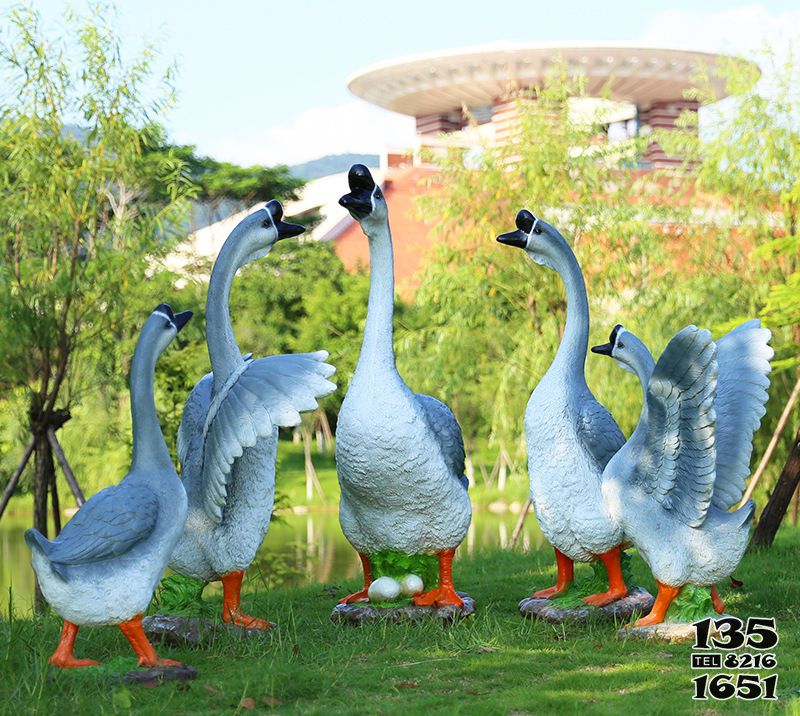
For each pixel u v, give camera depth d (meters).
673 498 6.48
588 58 27.05
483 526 22.41
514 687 5.54
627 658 6.09
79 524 5.43
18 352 10.92
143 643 5.59
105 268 10.84
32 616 7.75
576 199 14.44
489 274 14.66
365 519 7.05
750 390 6.84
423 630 6.72
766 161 14.51
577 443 6.95
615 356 7.10
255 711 5.08
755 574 9.01
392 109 33.88
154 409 5.76
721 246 15.16
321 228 37.94
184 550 6.48
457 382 15.28
